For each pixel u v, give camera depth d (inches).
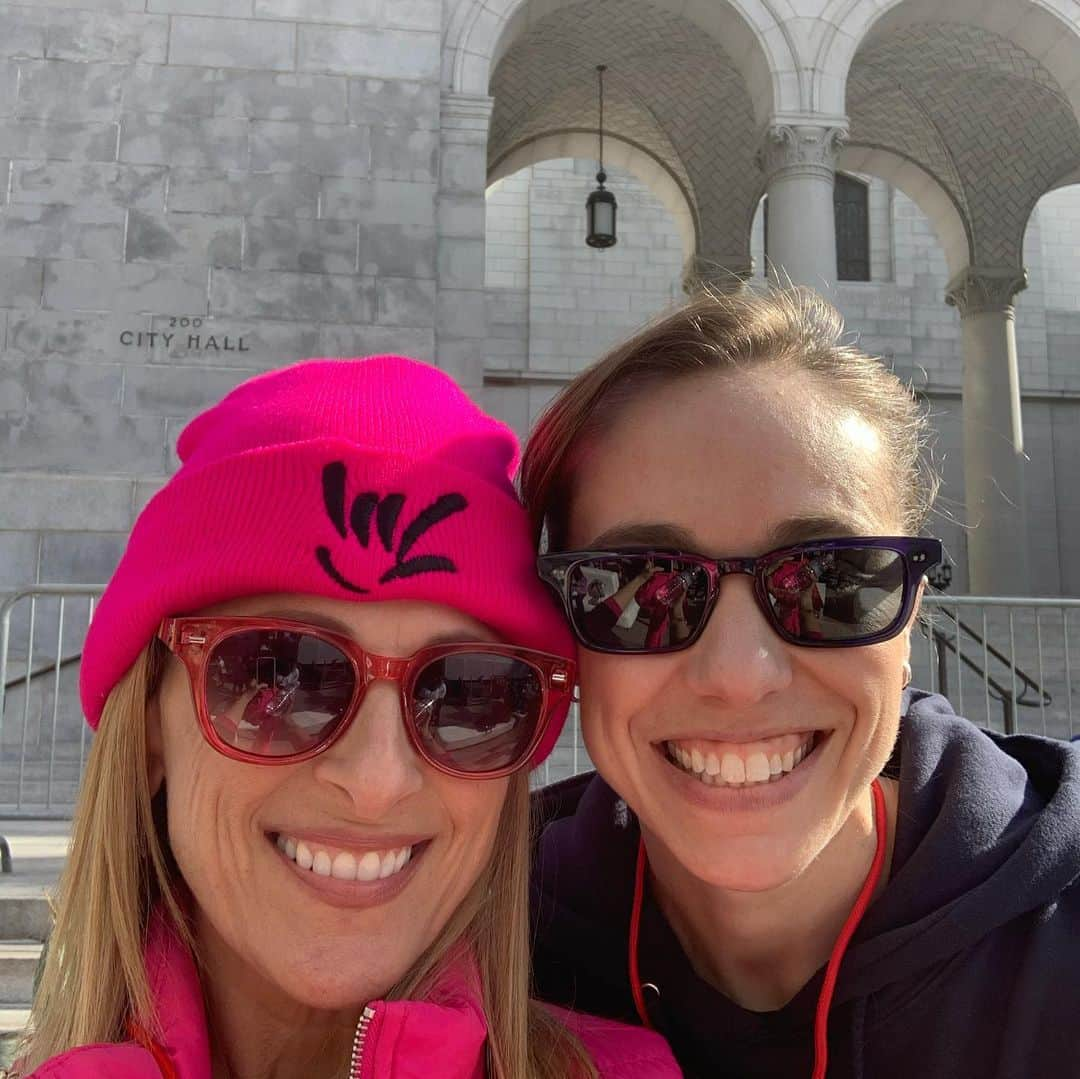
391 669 13.7
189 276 92.4
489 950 15.3
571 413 16.9
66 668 79.0
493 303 178.4
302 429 14.4
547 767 62.2
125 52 94.6
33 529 86.0
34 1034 15.4
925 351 181.0
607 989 18.9
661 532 15.5
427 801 14.2
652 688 15.4
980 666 90.0
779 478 15.3
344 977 13.6
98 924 14.3
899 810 17.5
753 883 15.2
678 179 154.6
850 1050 16.0
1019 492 141.8
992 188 148.6
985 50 128.2
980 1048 15.6
